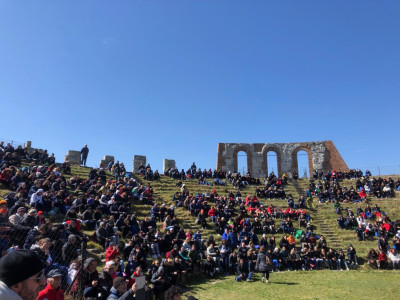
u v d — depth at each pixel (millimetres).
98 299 9141
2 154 25312
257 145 46375
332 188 34844
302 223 27438
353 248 21750
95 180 25266
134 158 37938
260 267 17016
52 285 6527
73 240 11516
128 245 15852
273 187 35281
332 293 14836
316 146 45156
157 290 12859
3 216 11211
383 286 16219
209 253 18984
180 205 27453
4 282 2725
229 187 36406
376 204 29766
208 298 13734
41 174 22375
